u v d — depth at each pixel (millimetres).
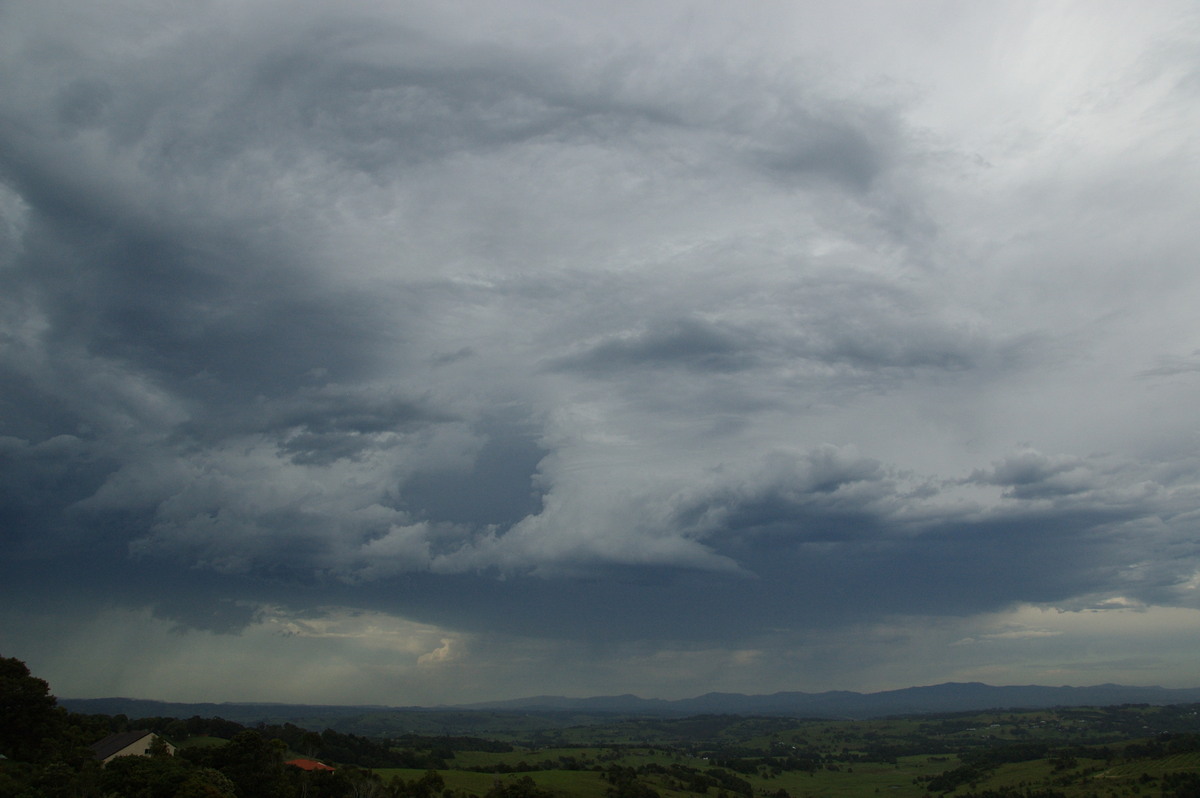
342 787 131750
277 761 125625
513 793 147750
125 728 166000
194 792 96188
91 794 95812
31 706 116125
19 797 90875
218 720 181875
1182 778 184500
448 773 186000
